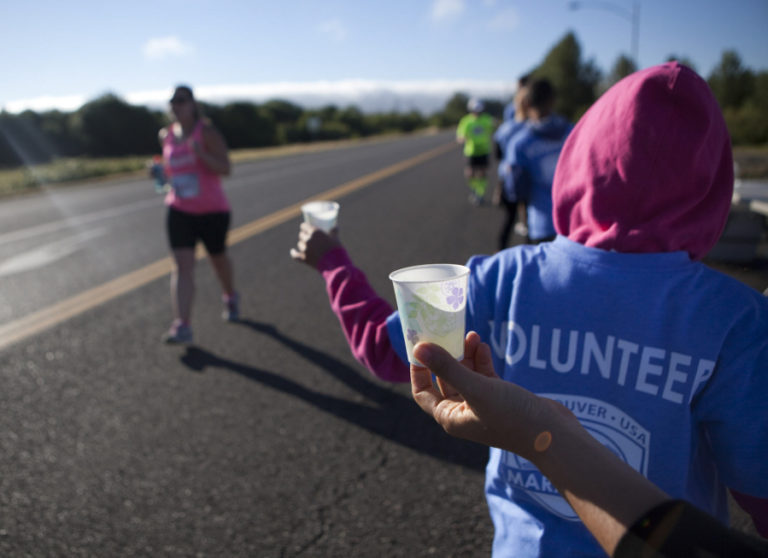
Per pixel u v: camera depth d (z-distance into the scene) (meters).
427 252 6.53
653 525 0.46
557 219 0.98
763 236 3.24
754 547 0.41
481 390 0.57
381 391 3.21
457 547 2.03
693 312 0.79
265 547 2.07
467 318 0.98
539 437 0.56
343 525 2.16
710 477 0.90
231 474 2.51
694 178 0.81
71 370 3.65
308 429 2.85
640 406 0.81
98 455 2.70
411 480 2.41
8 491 2.45
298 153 29.22
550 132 3.35
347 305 1.13
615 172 0.85
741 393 0.76
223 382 3.40
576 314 0.86
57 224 9.47
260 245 7.07
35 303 5.10
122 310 4.79
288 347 3.87
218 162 3.91
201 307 4.79
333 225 1.43
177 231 3.93
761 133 27.36
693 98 0.80
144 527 2.21
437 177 14.87
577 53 66.81
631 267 0.84
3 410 3.17
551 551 0.86
